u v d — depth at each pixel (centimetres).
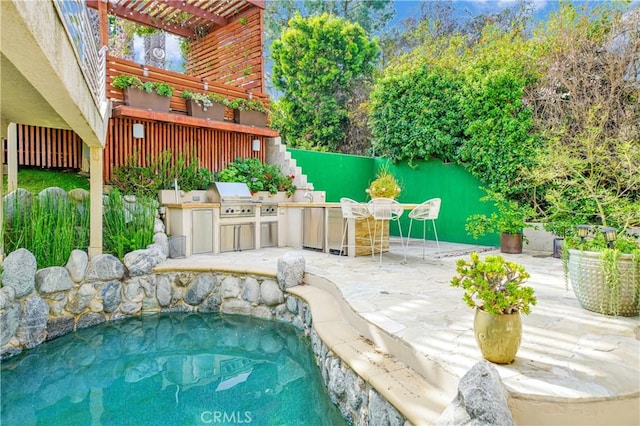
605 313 296
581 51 618
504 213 651
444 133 778
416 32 1330
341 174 914
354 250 579
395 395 201
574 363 211
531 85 675
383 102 885
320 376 311
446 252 642
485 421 154
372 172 970
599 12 618
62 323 401
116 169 610
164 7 830
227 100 747
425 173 845
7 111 377
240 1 811
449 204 805
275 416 260
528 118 672
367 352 260
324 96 1409
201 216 602
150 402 278
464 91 740
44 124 440
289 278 437
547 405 173
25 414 260
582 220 580
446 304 329
